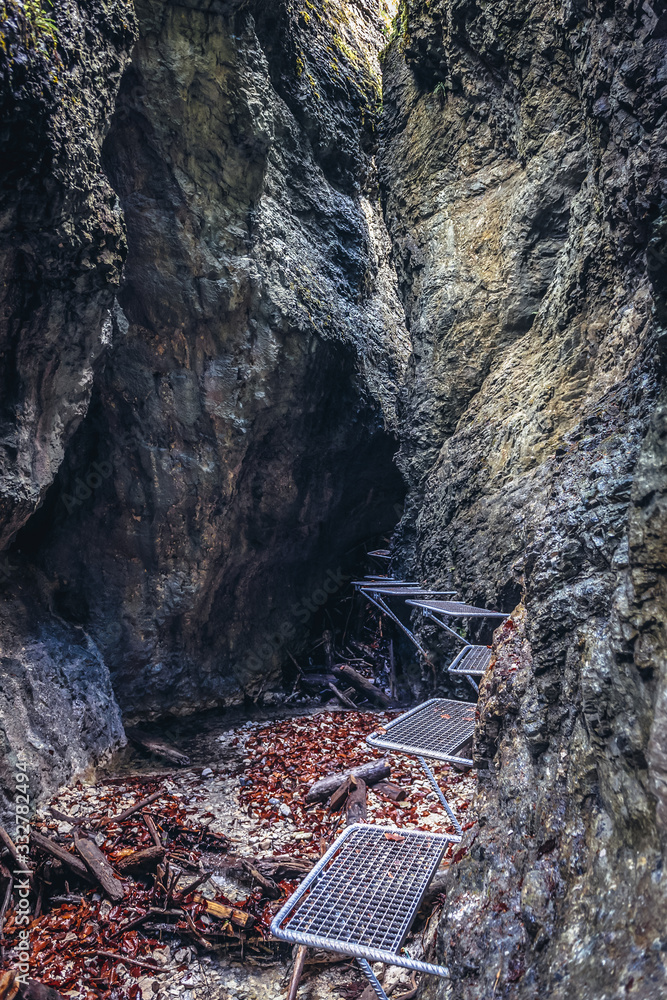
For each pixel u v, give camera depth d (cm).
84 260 395
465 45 621
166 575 621
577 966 147
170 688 639
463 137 689
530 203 580
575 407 480
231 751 576
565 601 226
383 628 823
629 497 212
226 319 584
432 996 212
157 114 494
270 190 650
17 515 428
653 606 170
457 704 295
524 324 615
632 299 338
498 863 214
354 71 796
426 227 742
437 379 706
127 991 301
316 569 841
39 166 333
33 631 512
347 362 717
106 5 380
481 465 581
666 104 238
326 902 191
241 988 308
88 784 480
